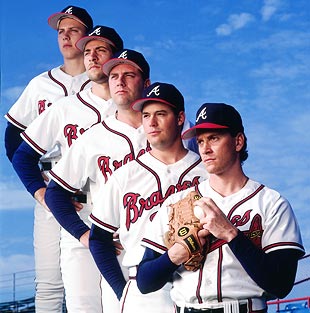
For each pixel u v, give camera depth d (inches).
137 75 220.1
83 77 263.7
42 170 255.3
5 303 489.7
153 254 171.9
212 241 166.7
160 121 202.7
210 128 168.2
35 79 265.6
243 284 165.0
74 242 229.0
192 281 166.9
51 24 263.0
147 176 206.2
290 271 164.4
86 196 229.5
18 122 266.7
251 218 168.7
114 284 206.2
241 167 173.6
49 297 256.5
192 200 168.2
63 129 240.4
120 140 221.9
